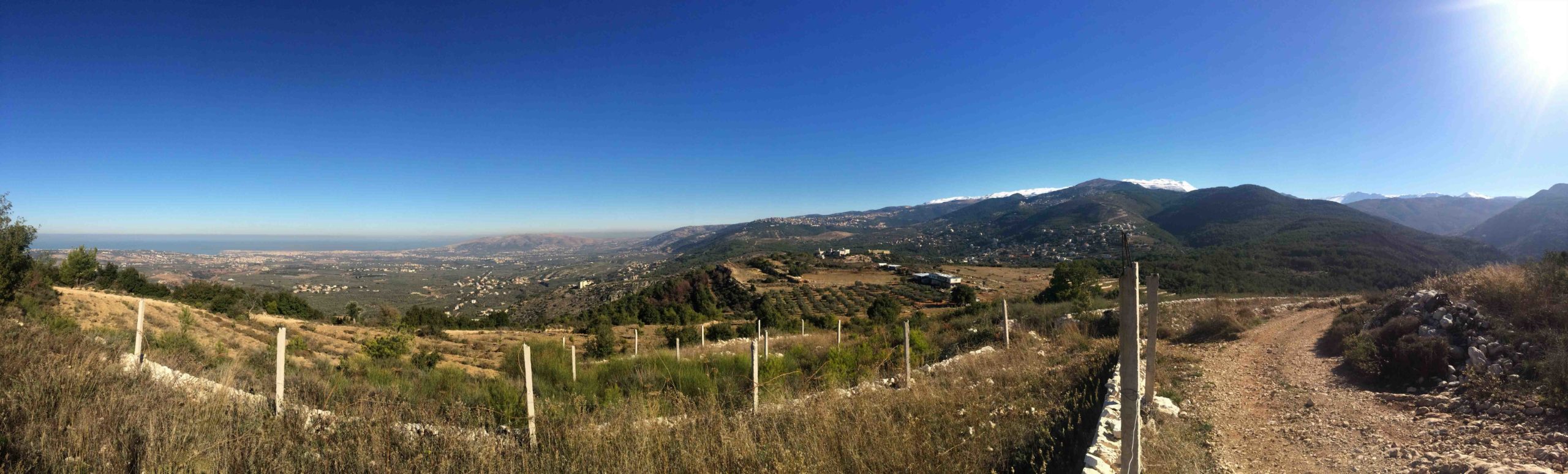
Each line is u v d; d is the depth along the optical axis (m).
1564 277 8.18
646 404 7.90
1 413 4.28
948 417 6.70
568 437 5.55
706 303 59.59
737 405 8.81
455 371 12.55
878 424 6.09
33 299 18.39
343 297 117.06
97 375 5.61
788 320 37.47
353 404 6.61
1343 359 9.66
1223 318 15.01
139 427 4.38
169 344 11.30
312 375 9.32
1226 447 5.78
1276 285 40.81
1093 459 4.63
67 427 4.24
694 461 4.96
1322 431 6.12
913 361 13.34
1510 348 6.98
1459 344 7.71
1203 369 9.78
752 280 90.19
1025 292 69.12
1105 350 11.21
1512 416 5.40
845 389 9.53
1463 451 4.93
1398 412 6.43
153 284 45.09
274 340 20.81
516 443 5.49
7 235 17.64
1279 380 8.79
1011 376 9.71
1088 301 20.12
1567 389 5.37
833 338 20.81
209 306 34.75
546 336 33.78
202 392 6.03
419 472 4.39
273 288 111.19
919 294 72.75
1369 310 12.69
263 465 4.22
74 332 9.12
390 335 17.92
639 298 74.50
